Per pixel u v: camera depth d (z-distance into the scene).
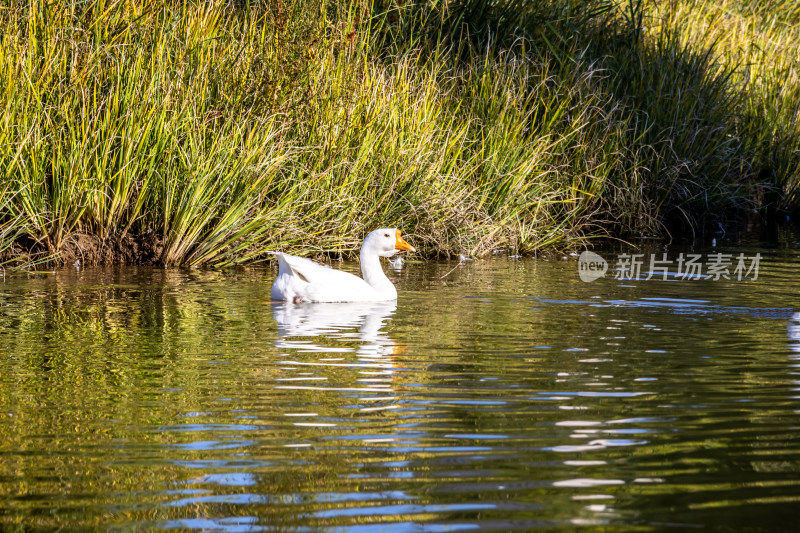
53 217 12.05
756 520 4.20
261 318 8.85
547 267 12.93
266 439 5.25
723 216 18.66
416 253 13.95
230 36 13.75
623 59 18.17
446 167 14.66
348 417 5.64
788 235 16.92
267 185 12.76
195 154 12.48
